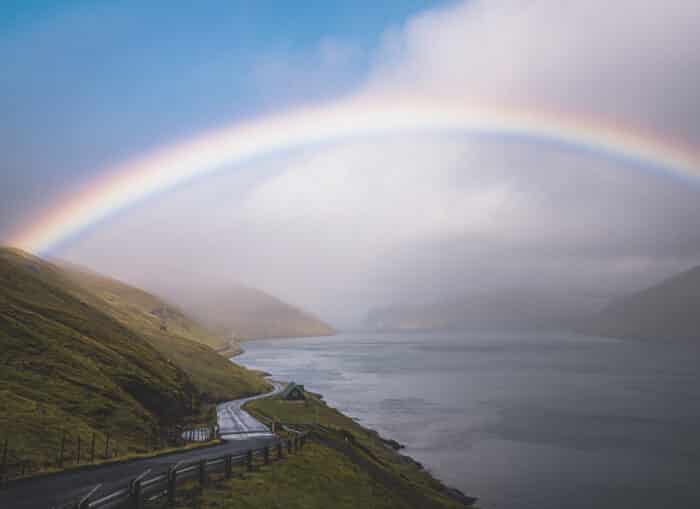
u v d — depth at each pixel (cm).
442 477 9200
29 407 5200
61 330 8819
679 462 10244
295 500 3762
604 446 11500
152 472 3694
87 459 4272
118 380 7912
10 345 7100
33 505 2686
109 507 2312
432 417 14700
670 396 18700
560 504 8069
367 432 12156
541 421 14150
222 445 6241
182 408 9344
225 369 17862
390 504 5231
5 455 3638
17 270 11375
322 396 18725
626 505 8094
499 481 9075
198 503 2916
